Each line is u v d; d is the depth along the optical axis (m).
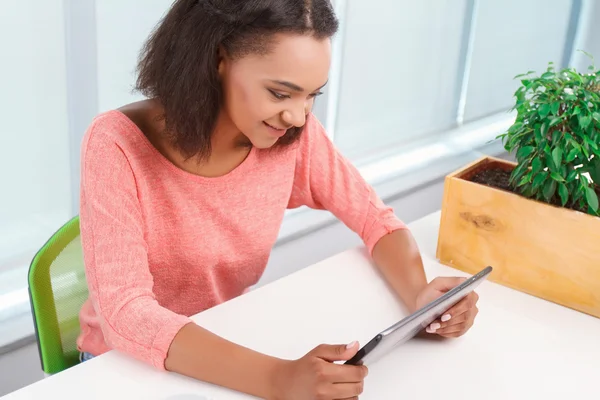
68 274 1.31
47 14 1.96
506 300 1.33
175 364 1.07
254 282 1.51
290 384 1.01
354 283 1.35
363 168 3.16
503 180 1.41
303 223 2.80
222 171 1.30
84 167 1.19
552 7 3.80
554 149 1.24
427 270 1.42
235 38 1.05
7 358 2.05
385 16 2.88
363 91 2.97
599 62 4.04
